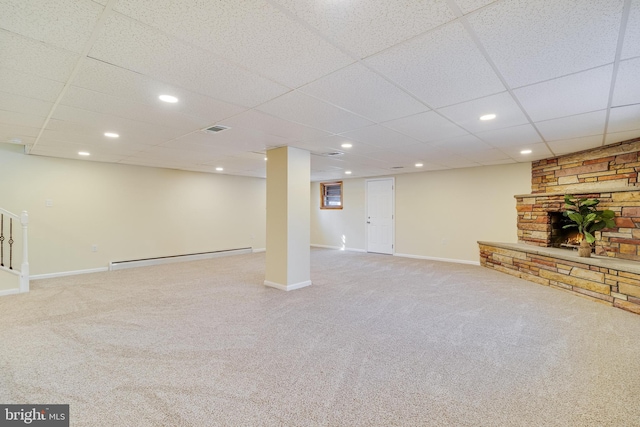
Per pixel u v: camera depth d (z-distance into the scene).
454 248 6.68
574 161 4.71
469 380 2.05
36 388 1.94
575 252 4.45
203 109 2.69
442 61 1.83
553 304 3.66
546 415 1.70
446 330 2.90
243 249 8.03
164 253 6.57
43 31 1.49
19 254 4.87
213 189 7.45
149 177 6.34
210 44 1.63
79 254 5.45
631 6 1.31
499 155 4.98
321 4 1.30
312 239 9.57
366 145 4.21
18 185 4.86
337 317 3.24
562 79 2.08
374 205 8.09
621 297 3.44
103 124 3.15
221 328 2.93
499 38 1.58
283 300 3.84
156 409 1.75
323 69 1.93
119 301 3.79
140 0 1.26
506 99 2.47
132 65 1.87
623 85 2.18
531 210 5.46
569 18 1.40
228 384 2.00
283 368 2.21
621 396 1.86
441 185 6.87
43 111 2.73
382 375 2.12
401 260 6.89
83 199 5.49
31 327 2.94
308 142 4.04
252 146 4.29
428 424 1.63
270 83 2.15
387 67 1.91
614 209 3.96
